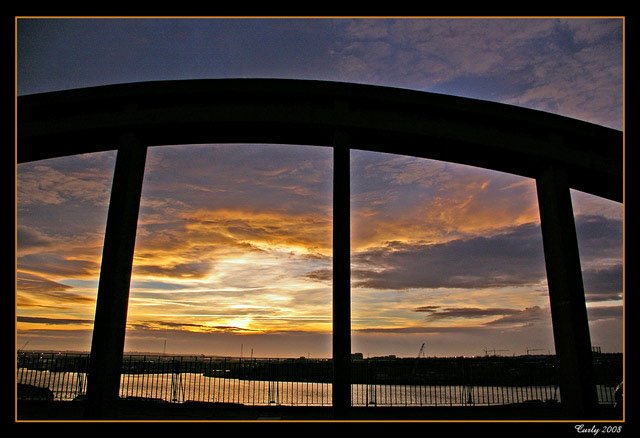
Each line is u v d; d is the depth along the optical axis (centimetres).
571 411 828
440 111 923
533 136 945
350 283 807
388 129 898
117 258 822
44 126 891
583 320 855
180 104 923
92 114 902
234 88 908
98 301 801
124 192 859
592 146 970
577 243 898
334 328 788
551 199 927
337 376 767
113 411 779
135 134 903
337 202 848
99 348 780
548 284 911
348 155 884
